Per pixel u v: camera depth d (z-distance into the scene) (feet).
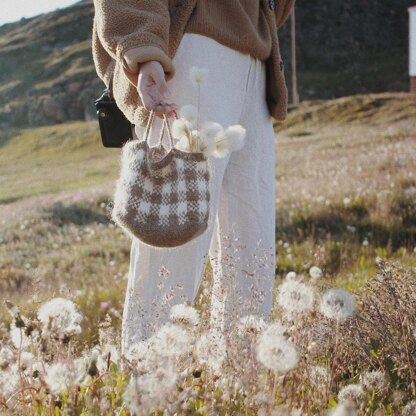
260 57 10.50
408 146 50.85
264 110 10.87
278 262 25.00
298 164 57.47
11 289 30.76
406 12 312.71
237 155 10.57
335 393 8.80
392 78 261.85
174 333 7.24
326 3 311.06
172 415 6.72
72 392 7.66
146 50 8.98
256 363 7.85
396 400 8.04
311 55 290.97
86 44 317.01
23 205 59.67
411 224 29.78
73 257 35.09
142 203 8.21
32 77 296.51
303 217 32.48
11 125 271.08
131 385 6.90
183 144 8.46
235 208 10.59
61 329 7.77
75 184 100.01
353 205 33.06
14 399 7.75
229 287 10.12
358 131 92.43
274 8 11.29
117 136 11.04
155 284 10.05
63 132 200.23
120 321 17.63
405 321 9.75
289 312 8.38
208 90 9.87
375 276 11.23
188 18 9.86
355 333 10.38
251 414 7.49
